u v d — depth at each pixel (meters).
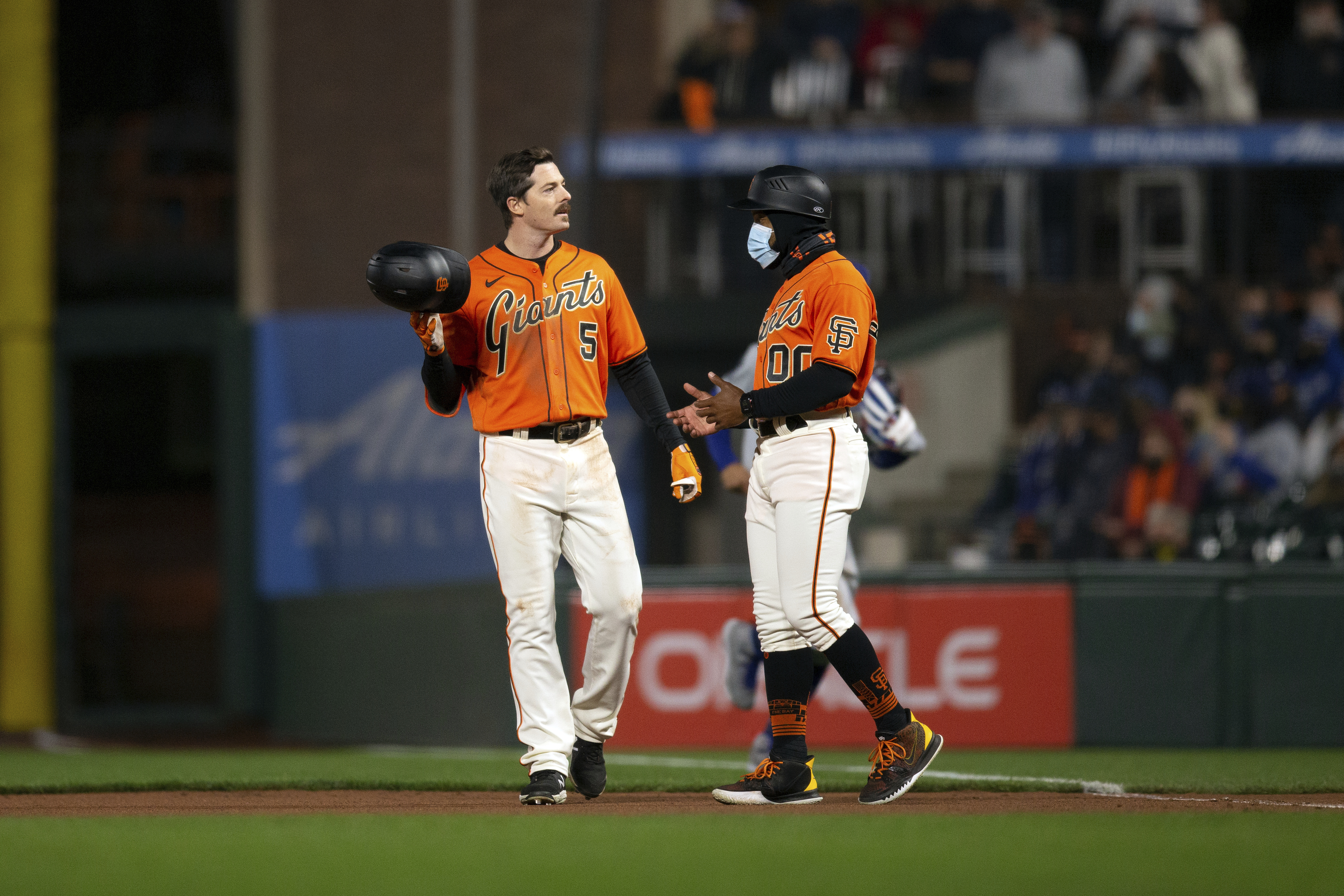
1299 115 47.28
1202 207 45.31
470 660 35.41
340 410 50.06
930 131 45.81
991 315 44.88
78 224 52.62
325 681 43.97
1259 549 37.81
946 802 16.62
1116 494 40.56
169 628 52.31
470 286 15.53
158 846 12.77
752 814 15.11
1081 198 45.66
